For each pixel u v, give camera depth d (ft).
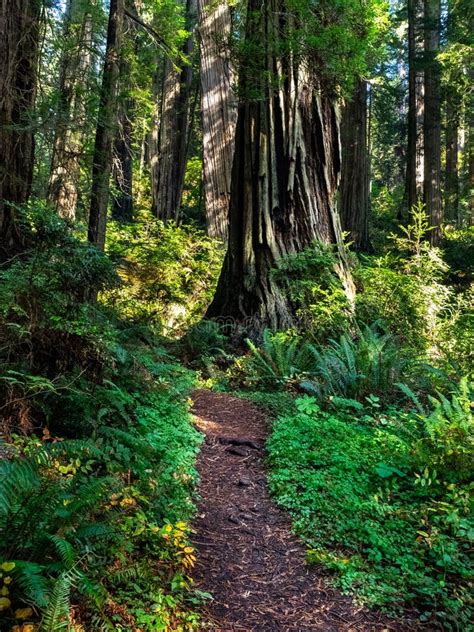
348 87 30.71
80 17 32.73
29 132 22.12
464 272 52.54
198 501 14.37
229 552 12.30
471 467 15.19
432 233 58.23
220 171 50.11
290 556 12.41
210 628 9.52
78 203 36.65
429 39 63.46
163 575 10.30
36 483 8.60
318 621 10.23
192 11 67.46
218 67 49.67
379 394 22.61
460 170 101.86
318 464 16.40
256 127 33.17
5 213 20.40
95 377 15.74
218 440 19.11
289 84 32.42
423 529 13.23
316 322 29.63
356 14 27.20
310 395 24.03
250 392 25.72
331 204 33.96
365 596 10.96
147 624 8.63
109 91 28.25
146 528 11.05
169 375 24.89
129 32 35.91
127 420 15.31
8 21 21.24
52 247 16.06
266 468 17.13
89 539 9.68
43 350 14.71
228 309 33.32
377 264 36.99
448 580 11.45
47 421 13.46
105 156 28.27
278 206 32.83
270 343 27.68
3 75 21.11
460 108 73.92
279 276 31.91
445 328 32.55
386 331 28.17
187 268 44.21
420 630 10.09
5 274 15.47
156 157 77.20
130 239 47.37
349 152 58.29
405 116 103.71
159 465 13.83
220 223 50.03
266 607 10.50
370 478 15.69
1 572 7.59
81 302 16.69
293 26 30.19
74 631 7.55
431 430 16.01
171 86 68.23
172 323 39.60
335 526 13.33
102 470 12.57
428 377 23.86
